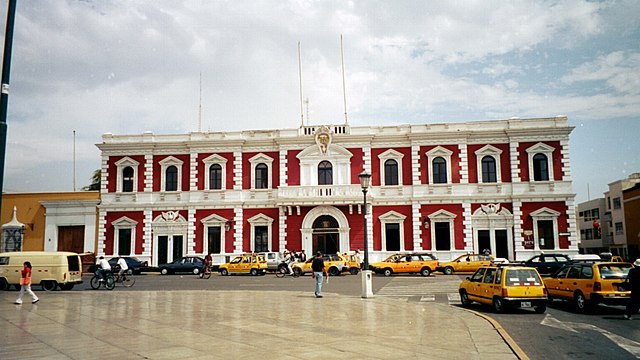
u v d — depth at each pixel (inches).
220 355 471.5
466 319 702.5
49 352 489.4
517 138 1847.9
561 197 1804.9
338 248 1870.1
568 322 696.4
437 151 1878.7
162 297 1018.1
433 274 1673.2
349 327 630.5
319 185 1872.5
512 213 1825.8
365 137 1898.4
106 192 1989.4
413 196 1865.2
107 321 688.4
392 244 1873.8
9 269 1194.6
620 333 609.6
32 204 2014.0
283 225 1897.1
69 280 1210.0
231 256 1918.1
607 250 3250.5
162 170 1985.7
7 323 676.1
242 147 1973.4
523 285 772.0
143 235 1957.4
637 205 2689.5
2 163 616.7
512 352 486.9
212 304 885.8
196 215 1955.0
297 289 1206.3
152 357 464.4
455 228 1847.9
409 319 700.0
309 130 1948.8
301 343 526.9
